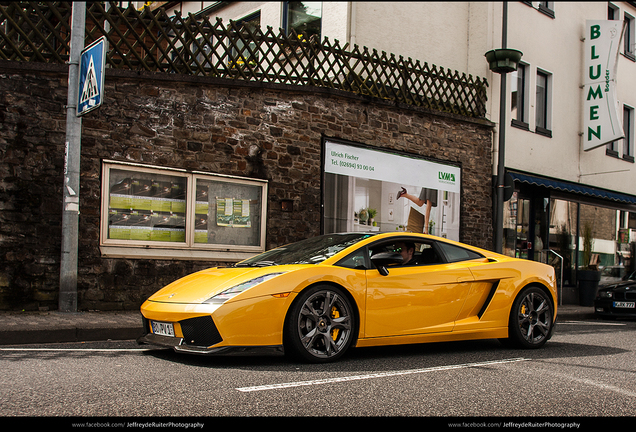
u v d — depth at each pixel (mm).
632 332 8797
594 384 4465
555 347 6594
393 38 13414
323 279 5039
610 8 18641
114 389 3838
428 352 5926
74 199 7852
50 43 8758
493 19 14641
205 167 9719
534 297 6453
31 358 5020
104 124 8891
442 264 5980
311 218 10836
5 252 8109
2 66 8195
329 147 11141
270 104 10477
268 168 10391
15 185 8227
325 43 11328
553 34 16188
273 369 4652
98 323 6785
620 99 18500
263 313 4723
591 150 17141
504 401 3818
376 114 11992
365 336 5246
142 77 9164
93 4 9047
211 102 9844
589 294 14797
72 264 7824
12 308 8094
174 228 9469
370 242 5703
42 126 8438
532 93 15469
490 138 14234
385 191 12078
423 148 12828
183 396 3680
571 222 16625
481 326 5961
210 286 4996
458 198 13469
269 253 6102
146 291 9055
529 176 14617
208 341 4645
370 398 3777
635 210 18859
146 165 9156
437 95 14102
